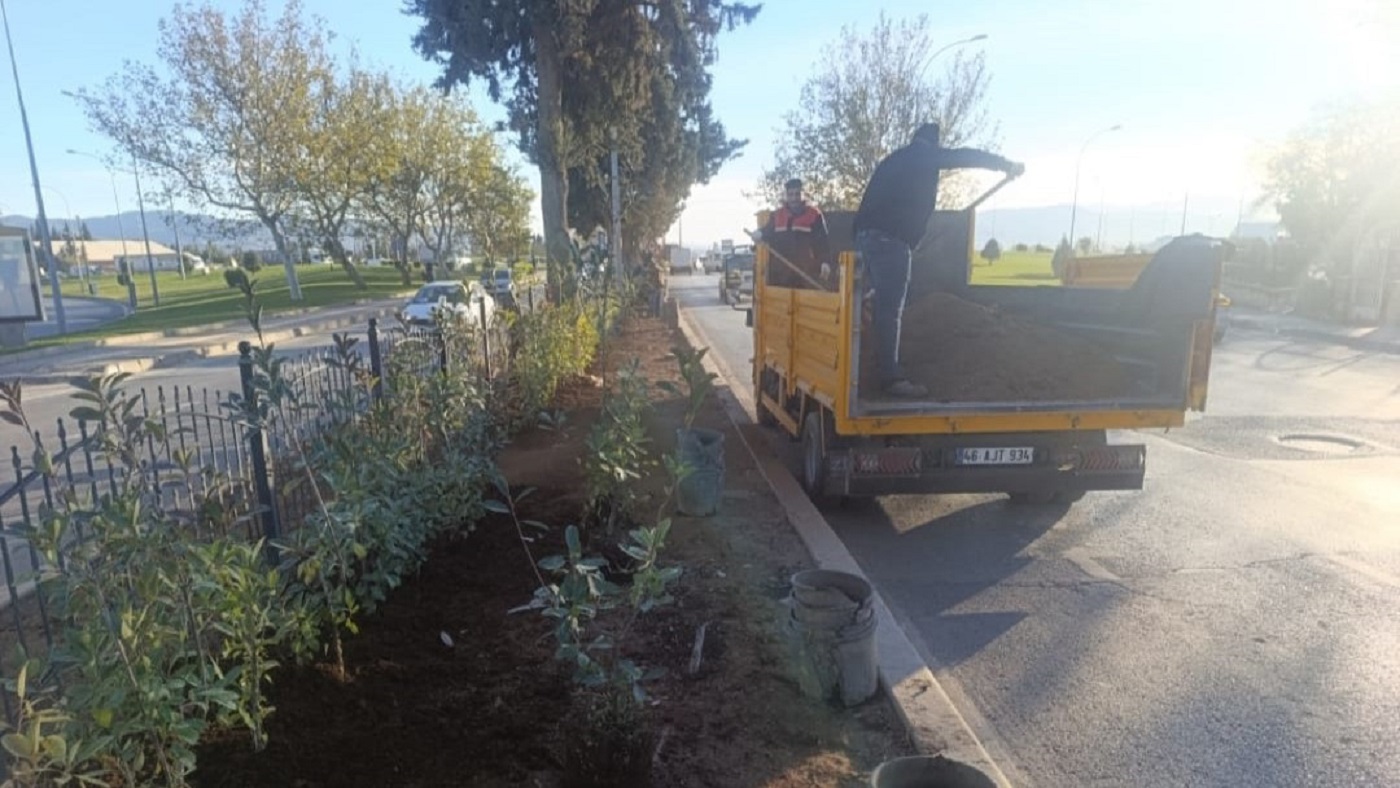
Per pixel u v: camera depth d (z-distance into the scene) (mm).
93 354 20172
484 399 6848
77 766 2637
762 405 9727
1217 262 6000
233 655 3186
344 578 3684
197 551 2859
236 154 33469
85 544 2797
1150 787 3406
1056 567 5805
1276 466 8414
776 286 9383
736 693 3771
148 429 3383
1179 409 6160
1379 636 4695
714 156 34094
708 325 24812
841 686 3705
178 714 2594
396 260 66125
